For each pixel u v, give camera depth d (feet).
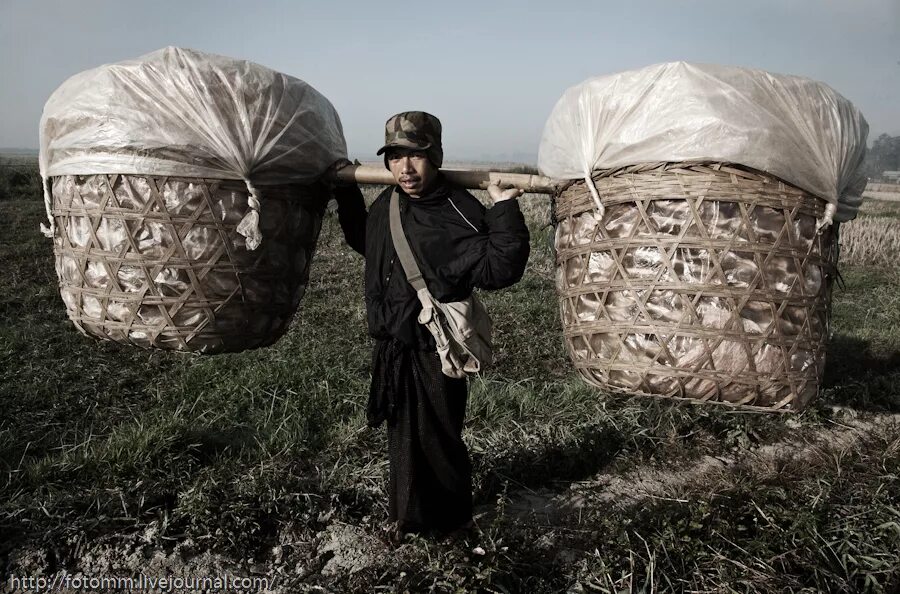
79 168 7.18
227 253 7.37
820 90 7.09
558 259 8.14
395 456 8.40
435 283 7.54
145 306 7.37
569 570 8.79
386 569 8.70
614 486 11.29
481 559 8.50
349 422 12.92
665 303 6.91
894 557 8.63
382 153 7.48
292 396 14.05
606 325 7.29
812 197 6.97
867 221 46.29
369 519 9.82
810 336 7.11
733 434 13.07
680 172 6.76
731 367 6.86
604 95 7.13
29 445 11.55
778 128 6.63
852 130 7.16
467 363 7.82
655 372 7.02
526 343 18.35
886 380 16.16
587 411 13.55
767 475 11.03
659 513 9.69
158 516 9.73
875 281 29.78
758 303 6.81
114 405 13.78
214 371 15.20
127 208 7.13
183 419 12.32
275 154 7.37
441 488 8.50
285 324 8.51
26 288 23.70
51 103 7.59
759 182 6.70
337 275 26.86
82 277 7.55
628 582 8.23
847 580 8.41
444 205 7.72
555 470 11.57
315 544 9.32
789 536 9.01
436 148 7.39
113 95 7.06
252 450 11.69
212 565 8.80
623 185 7.06
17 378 15.05
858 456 12.44
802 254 6.93
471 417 13.05
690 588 8.25
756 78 6.82
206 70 7.18
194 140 6.99
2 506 9.61
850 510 9.93
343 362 16.06
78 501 9.81
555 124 7.80
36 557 8.73
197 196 7.17
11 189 57.11
